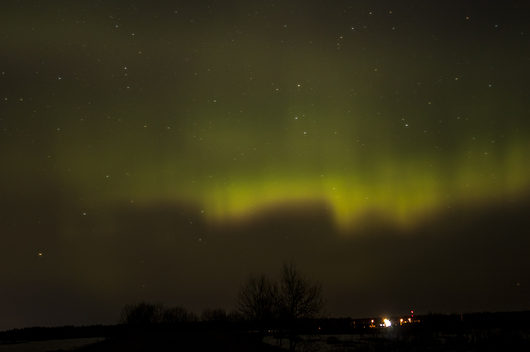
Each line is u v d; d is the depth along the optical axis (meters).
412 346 29.33
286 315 27.95
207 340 32.62
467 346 28.14
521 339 29.41
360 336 40.16
